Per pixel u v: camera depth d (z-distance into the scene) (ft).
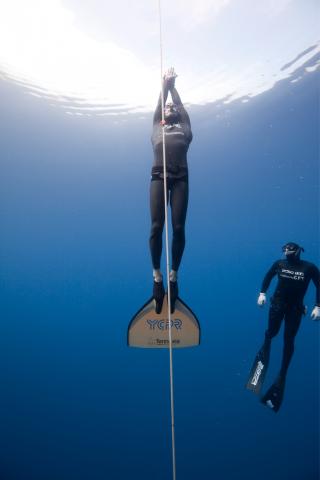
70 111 20.36
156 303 11.14
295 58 18.94
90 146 21.02
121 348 22.95
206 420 21.81
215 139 21.02
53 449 21.01
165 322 11.65
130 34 18.43
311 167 20.68
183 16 18.02
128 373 22.76
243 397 22.03
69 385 22.41
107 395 22.50
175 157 10.39
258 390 14.24
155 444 21.29
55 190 21.39
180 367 22.74
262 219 21.91
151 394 22.41
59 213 21.67
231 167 21.42
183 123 11.03
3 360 22.08
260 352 14.74
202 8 17.84
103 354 22.97
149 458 20.99
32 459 20.70
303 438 20.59
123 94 19.86
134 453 21.15
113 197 21.86
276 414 21.08
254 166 21.20
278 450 20.43
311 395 21.42
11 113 20.11
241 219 22.24
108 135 20.93
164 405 22.18
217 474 20.33
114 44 18.62
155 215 10.28
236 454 20.65
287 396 21.49
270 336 14.65
